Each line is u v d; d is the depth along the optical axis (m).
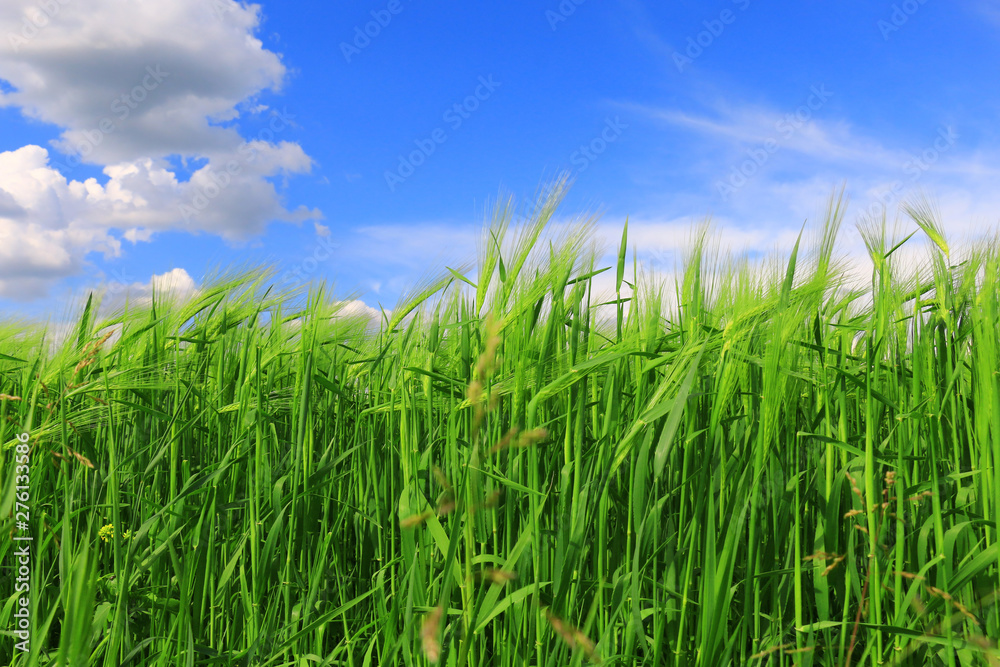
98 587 2.90
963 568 2.10
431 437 2.86
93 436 3.46
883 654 2.28
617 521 2.76
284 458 3.47
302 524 3.25
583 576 2.56
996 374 2.23
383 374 3.59
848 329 3.02
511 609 2.46
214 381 3.65
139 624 3.20
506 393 2.63
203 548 3.04
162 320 3.56
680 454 2.75
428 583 2.64
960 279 2.89
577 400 2.49
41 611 2.91
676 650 2.30
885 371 2.96
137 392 3.47
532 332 2.66
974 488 2.48
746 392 2.51
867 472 2.20
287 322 4.13
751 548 2.30
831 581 2.72
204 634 3.09
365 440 3.52
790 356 2.50
